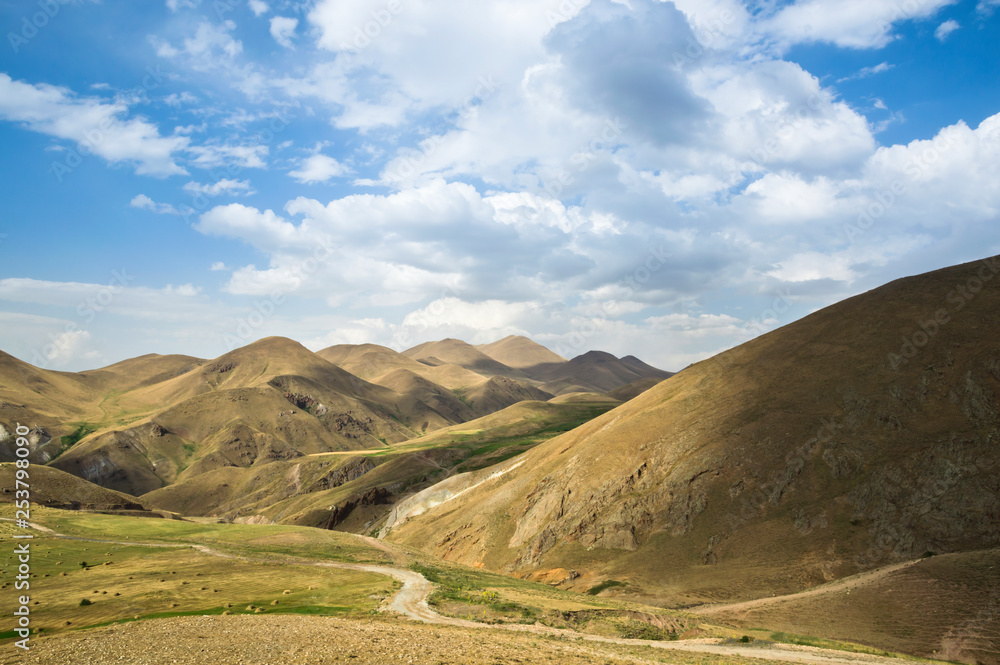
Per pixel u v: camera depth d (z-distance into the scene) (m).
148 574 58.59
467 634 36.56
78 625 41.34
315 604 47.91
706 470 87.31
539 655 30.98
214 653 28.34
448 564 80.06
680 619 50.28
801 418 86.88
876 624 48.16
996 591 46.72
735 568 71.38
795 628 50.88
